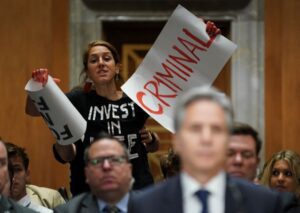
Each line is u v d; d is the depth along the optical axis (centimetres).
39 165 1032
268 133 1048
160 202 464
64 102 711
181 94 764
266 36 1051
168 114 759
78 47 1054
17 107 1040
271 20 1050
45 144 1033
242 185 480
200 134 437
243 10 1058
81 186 760
